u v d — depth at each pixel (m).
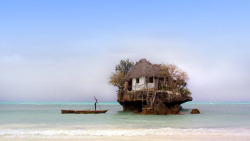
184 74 47.62
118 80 54.75
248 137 21.22
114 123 30.56
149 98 42.38
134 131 23.75
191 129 25.58
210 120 34.75
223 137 21.11
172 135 21.75
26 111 56.78
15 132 23.00
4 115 43.16
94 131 23.66
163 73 47.22
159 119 35.22
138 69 49.56
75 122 31.83
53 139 19.78
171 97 41.84
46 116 40.72
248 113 51.41
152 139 19.92
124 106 54.94
